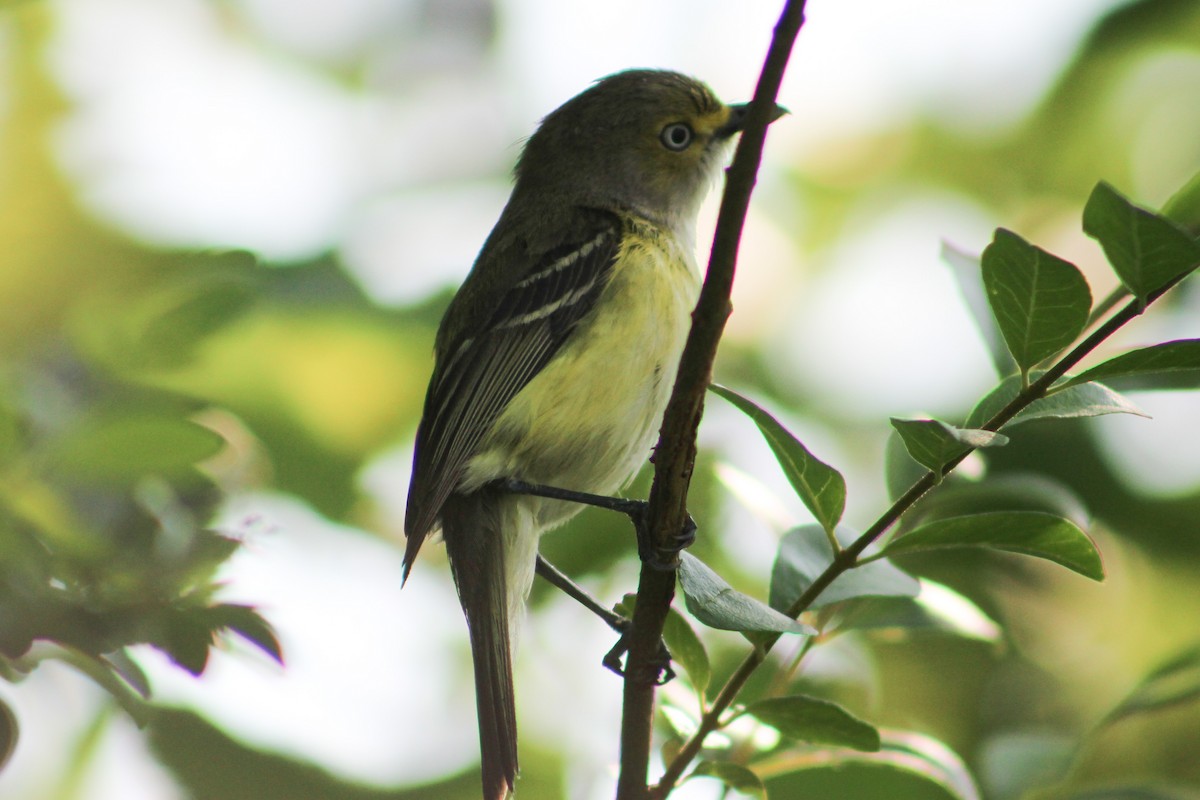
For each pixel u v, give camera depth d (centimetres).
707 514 991
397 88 1289
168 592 528
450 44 1305
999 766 903
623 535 1036
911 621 716
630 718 623
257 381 1085
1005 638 1003
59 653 518
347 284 1156
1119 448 1072
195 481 614
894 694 1027
